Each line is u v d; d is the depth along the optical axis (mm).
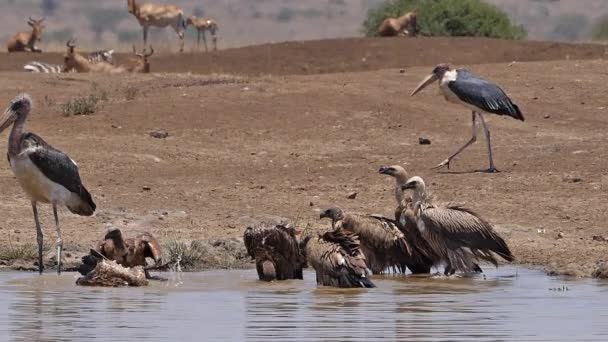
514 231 37094
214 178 45406
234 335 22797
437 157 49312
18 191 42219
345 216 32938
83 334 22906
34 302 26984
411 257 32531
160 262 31547
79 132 52781
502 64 70875
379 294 28500
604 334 22906
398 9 112875
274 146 51906
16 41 96500
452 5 109500
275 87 61469
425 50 88562
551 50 88250
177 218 38844
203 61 88125
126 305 26609
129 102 58031
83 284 29766
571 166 46438
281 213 39719
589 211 39719
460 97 46438
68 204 32562
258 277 31391
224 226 37875
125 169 46656
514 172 45656
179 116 55375
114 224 37781
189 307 26359
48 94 61344
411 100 59906
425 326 23812
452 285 30047
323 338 22531
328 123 55406
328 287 29734
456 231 32000
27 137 31953
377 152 50938
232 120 55125
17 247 34375
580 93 63062
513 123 56906
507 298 27578
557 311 25625
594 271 31453
